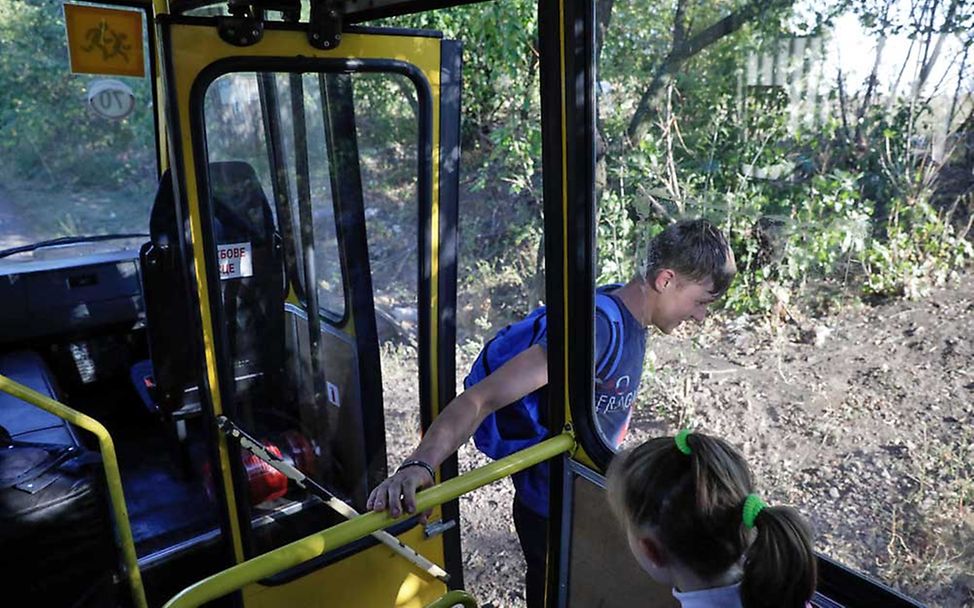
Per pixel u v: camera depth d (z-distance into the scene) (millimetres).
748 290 1714
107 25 2521
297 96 2258
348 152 2385
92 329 3662
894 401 1440
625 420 1957
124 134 3617
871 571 1392
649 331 1942
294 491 2459
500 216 5945
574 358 1863
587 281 1833
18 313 3480
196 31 2000
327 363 2479
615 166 1975
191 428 3295
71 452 2230
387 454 2643
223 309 2215
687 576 1252
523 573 3508
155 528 2701
